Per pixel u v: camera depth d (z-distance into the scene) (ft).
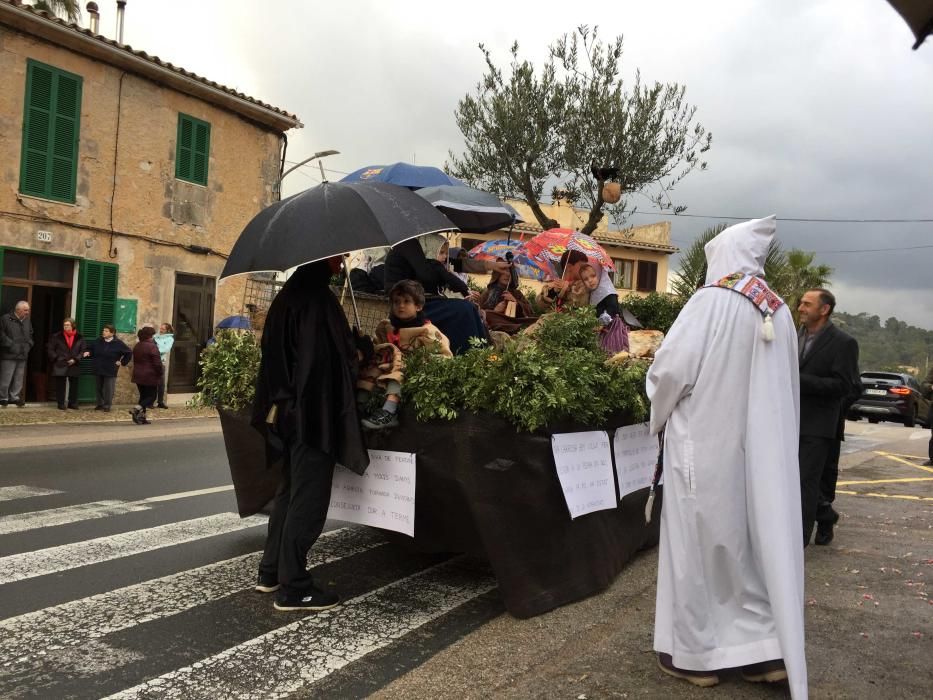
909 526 21.50
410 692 10.37
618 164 50.98
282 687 10.68
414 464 13.37
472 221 26.99
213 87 57.36
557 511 13.51
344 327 13.37
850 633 12.60
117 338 49.06
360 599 14.52
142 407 44.83
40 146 48.24
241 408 16.25
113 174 52.34
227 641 12.30
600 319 20.65
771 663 10.21
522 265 23.94
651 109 51.47
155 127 54.85
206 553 17.33
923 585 15.39
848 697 10.18
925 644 12.10
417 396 12.98
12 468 28.35
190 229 57.88
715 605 10.46
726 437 10.41
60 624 12.87
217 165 59.82
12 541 18.03
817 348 17.20
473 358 13.12
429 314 18.31
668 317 26.81
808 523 17.24
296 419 12.74
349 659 11.69
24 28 46.98
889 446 46.14
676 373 10.57
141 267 54.44
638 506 16.48
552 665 11.22
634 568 16.44
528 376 12.57
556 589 13.75
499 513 12.91
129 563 16.43
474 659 11.48
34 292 49.16
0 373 45.32
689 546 10.43
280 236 12.47
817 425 17.11
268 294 21.86
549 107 51.88
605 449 14.67
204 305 59.77
